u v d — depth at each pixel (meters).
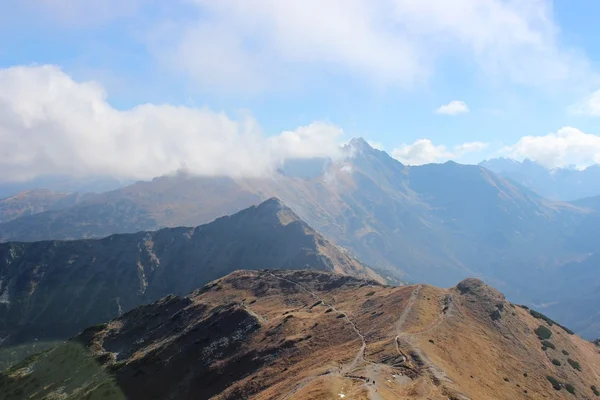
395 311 111.06
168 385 121.38
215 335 138.12
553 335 118.25
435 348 85.25
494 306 120.25
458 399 62.94
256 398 83.81
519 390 82.25
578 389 93.44
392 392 63.75
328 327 117.06
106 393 126.88
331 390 65.44
